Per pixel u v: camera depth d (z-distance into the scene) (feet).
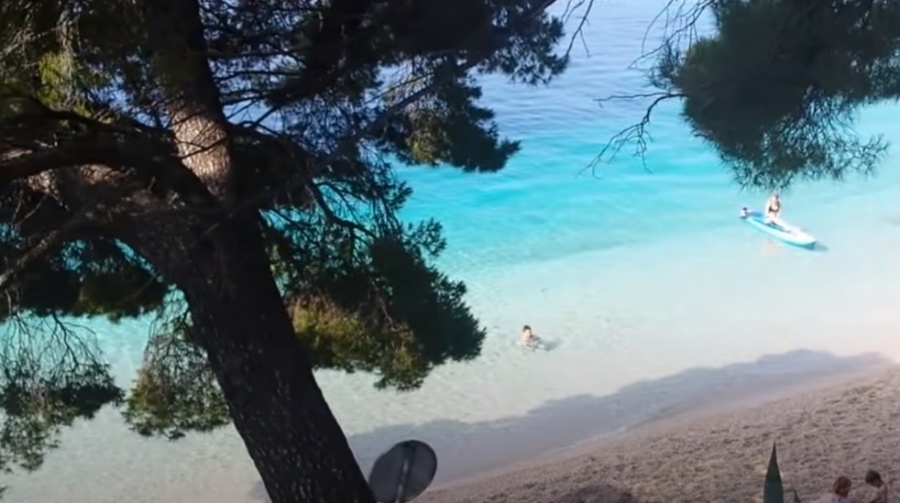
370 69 24.30
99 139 20.79
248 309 22.70
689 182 122.11
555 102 148.46
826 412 63.16
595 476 55.93
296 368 23.25
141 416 34.42
